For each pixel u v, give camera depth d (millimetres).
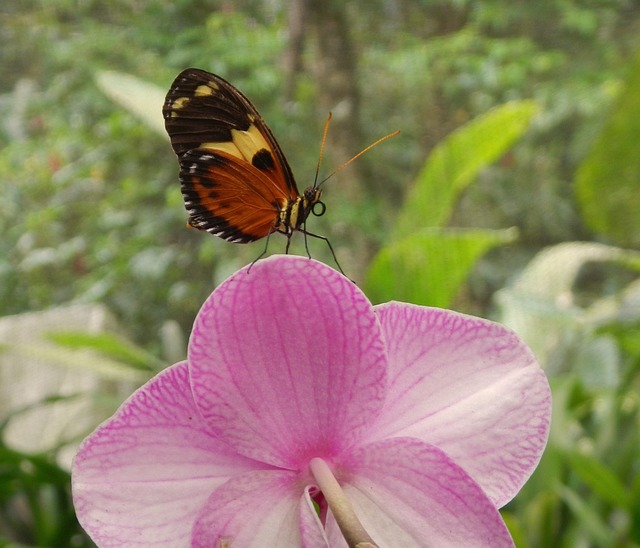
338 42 934
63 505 381
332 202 928
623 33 1202
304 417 152
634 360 400
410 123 1155
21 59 1215
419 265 375
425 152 1140
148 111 439
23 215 1152
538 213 1239
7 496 385
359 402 153
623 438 397
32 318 565
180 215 1080
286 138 1026
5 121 1189
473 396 160
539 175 1267
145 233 1079
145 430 151
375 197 973
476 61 1139
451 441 158
